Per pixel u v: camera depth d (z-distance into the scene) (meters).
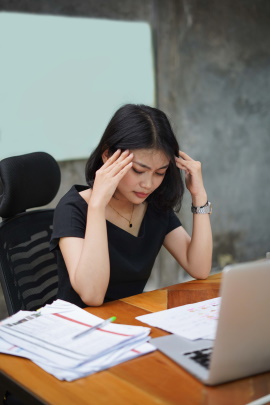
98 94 3.65
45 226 2.12
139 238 1.99
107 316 1.60
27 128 3.37
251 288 1.11
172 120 4.08
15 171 1.99
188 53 4.12
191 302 1.70
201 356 1.29
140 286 2.05
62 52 3.45
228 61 4.40
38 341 1.37
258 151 4.76
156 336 1.42
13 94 3.28
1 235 1.97
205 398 1.13
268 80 4.72
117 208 1.98
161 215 2.10
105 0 3.59
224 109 4.45
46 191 2.12
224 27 4.33
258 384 1.19
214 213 4.54
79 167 3.65
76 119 3.58
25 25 3.27
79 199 1.89
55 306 1.60
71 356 1.28
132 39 3.77
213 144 4.41
